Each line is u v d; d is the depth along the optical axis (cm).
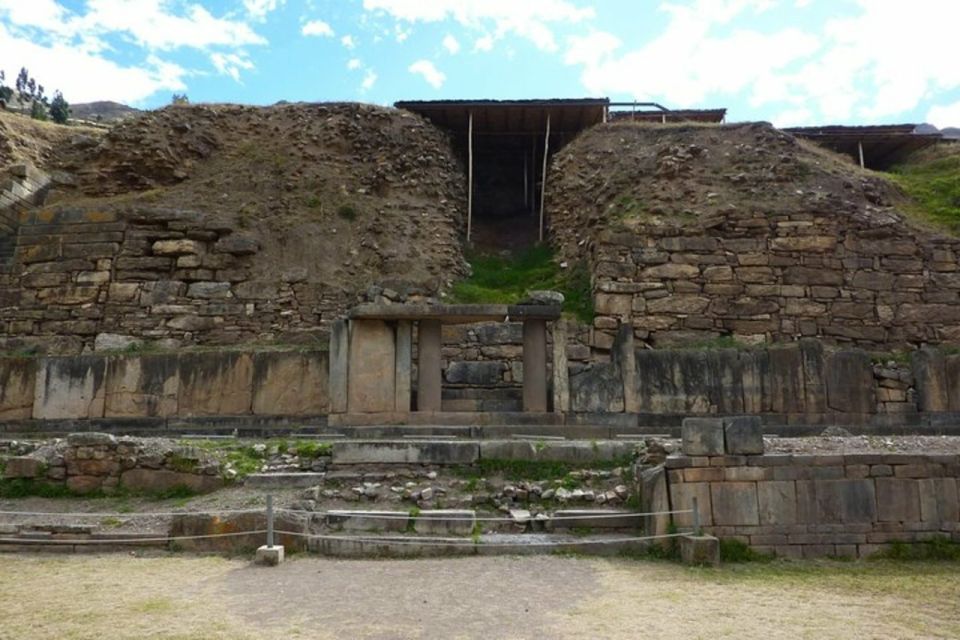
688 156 1844
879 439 869
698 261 1562
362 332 1281
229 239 1720
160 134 2028
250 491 900
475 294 1748
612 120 2477
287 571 674
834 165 1869
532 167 2439
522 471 927
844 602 574
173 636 477
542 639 473
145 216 1717
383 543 745
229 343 1622
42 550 768
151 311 1648
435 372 1289
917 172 2047
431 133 2169
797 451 809
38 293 1688
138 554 753
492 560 726
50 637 474
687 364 1276
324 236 1820
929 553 749
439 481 915
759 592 605
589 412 1252
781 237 1579
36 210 1755
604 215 1747
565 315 1588
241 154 2062
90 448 950
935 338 1517
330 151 2080
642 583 635
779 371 1272
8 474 942
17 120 2538
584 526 814
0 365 1352
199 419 1298
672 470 773
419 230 1903
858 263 1561
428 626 502
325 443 1008
